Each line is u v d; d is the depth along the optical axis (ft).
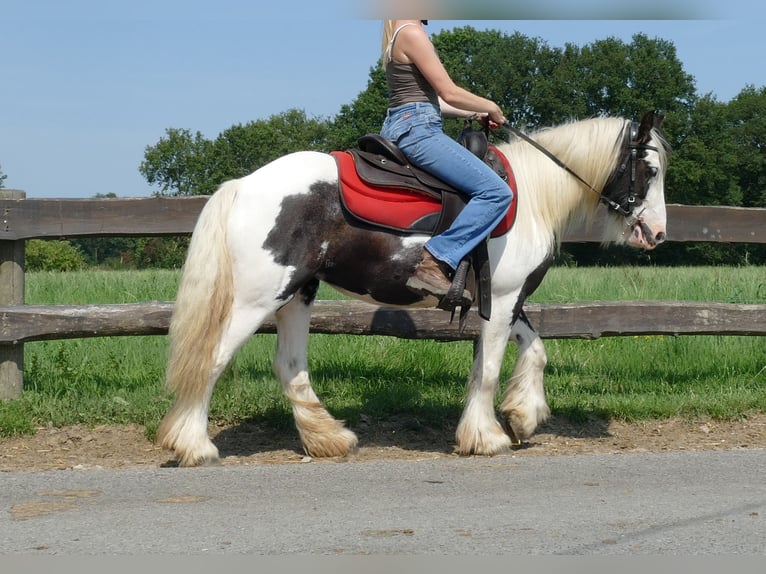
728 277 37.14
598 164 17.51
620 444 18.70
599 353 25.91
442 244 16.10
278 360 17.56
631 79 186.29
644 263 164.45
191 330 15.57
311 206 15.72
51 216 20.15
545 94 185.37
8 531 12.02
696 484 14.53
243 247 15.55
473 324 21.03
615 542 11.59
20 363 20.52
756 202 211.41
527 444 18.69
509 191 16.20
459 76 192.75
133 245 88.84
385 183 16.03
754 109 210.18
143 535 11.85
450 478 14.96
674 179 188.44
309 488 14.26
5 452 17.57
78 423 19.29
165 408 19.61
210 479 14.82
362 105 173.58
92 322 19.83
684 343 25.34
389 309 20.80
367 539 11.69
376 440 18.88
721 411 20.39
